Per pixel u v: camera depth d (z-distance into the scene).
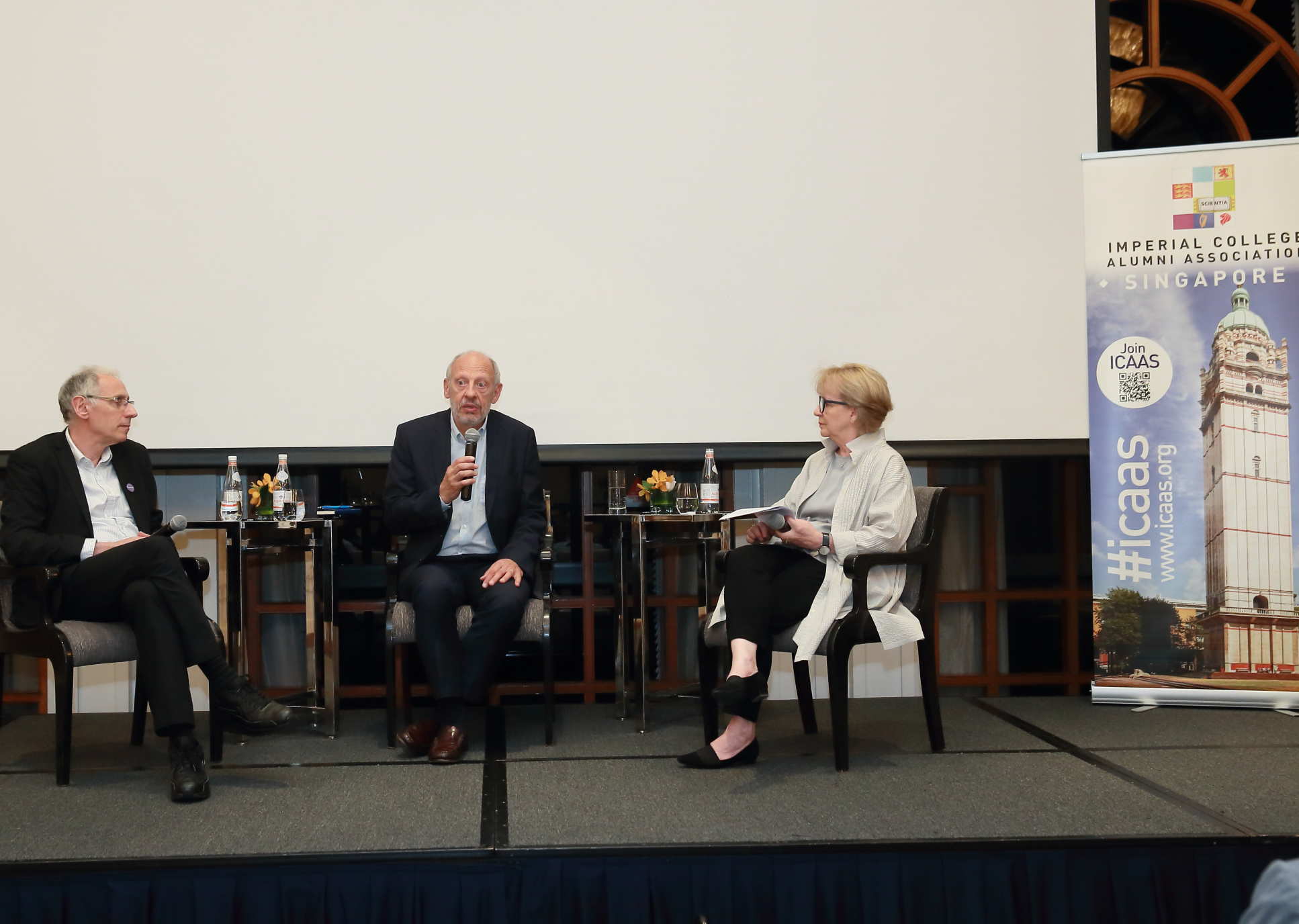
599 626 3.31
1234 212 2.95
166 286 3.00
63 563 2.32
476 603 2.61
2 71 2.96
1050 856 1.82
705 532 2.87
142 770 2.40
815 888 1.80
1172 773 2.28
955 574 3.40
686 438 3.11
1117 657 3.03
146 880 1.75
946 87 3.13
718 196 3.11
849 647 2.34
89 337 2.98
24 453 2.43
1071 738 2.65
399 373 3.05
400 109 3.05
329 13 3.03
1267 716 2.88
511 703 3.27
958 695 3.33
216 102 3.00
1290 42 3.50
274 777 2.31
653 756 2.49
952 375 3.15
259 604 3.18
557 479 3.31
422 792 2.17
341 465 3.04
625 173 3.09
